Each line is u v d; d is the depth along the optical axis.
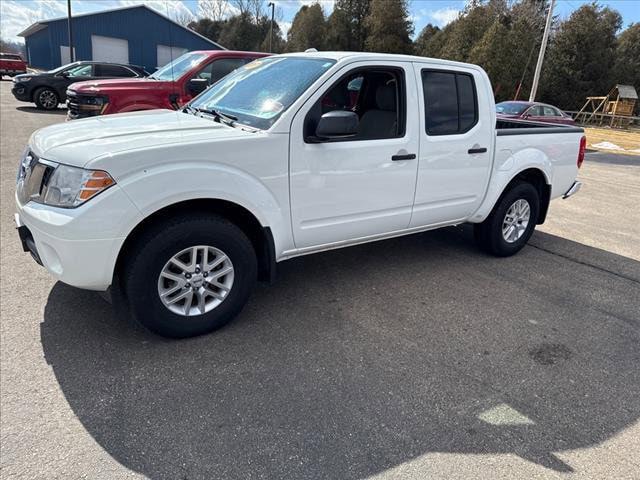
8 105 16.89
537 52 35.00
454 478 2.12
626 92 33.72
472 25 36.34
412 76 3.73
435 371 2.90
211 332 3.17
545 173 4.93
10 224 4.93
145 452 2.17
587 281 4.46
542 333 3.44
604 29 42.28
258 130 3.09
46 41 38.75
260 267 3.37
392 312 3.62
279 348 3.05
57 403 2.44
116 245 2.62
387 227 3.89
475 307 3.78
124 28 34.53
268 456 2.18
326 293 3.88
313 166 3.25
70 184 2.58
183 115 3.65
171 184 2.70
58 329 3.09
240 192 2.94
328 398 2.60
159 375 2.71
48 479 2.00
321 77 3.27
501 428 2.45
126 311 3.35
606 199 8.38
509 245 4.91
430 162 3.91
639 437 2.44
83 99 7.23
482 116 4.25
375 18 44.19
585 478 2.16
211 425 2.36
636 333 3.52
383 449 2.26
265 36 55.97
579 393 2.78
